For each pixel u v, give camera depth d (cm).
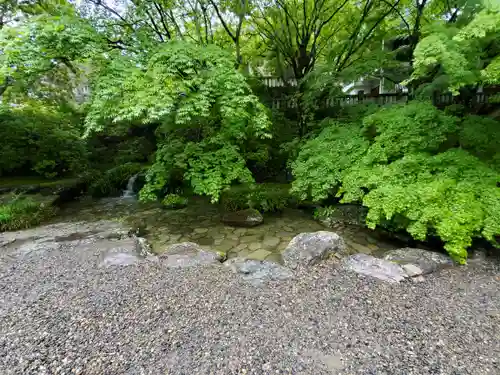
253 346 195
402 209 312
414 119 363
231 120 404
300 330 210
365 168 379
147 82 341
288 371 172
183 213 593
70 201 738
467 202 289
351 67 596
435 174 331
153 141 1117
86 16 486
